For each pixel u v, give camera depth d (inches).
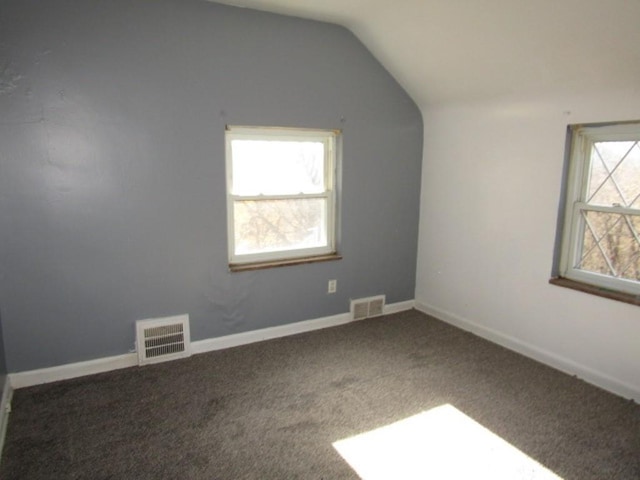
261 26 118.9
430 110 147.0
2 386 93.6
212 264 123.0
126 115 106.7
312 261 137.9
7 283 100.9
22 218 100.2
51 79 98.4
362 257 148.3
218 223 121.9
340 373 113.9
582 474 78.4
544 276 118.1
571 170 112.1
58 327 107.3
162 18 107.1
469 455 83.4
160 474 77.5
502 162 126.0
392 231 152.9
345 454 83.3
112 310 112.5
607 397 102.8
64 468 78.4
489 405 99.6
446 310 150.3
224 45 115.0
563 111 109.4
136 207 111.0
